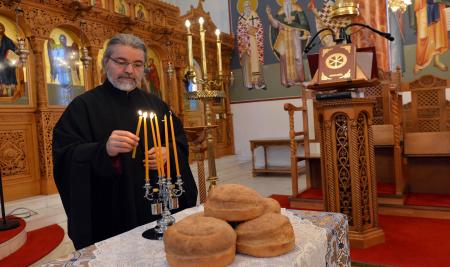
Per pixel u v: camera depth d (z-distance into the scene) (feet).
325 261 4.42
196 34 27.63
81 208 5.99
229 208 4.05
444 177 15.35
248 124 31.42
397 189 14.20
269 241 3.82
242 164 30.12
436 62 24.67
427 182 15.69
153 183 6.97
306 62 28.78
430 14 24.63
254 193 4.26
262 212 4.17
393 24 25.59
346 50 10.28
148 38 24.08
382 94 16.87
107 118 6.98
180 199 7.32
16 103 17.26
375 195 11.13
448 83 16.53
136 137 5.42
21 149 17.42
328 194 11.14
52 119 18.42
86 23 19.85
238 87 31.71
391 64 25.77
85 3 19.29
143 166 6.94
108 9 21.06
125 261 3.99
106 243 4.59
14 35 17.33
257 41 30.63
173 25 26.30
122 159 6.61
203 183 10.75
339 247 5.00
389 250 10.44
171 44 25.64
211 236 3.56
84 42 19.98
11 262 11.16
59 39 19.11
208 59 29.30
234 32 31.63
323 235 4.46
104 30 20.99
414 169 15.90
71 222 6.15
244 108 31.53
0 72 16.70
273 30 29.91
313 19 28.30
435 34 24.59
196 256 3.47
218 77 10.91
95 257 4.14
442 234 11.57
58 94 18.95
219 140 30.71
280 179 25.66
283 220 4.02
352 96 10.42
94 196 6.64
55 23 18.48
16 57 17.30
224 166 27.86
